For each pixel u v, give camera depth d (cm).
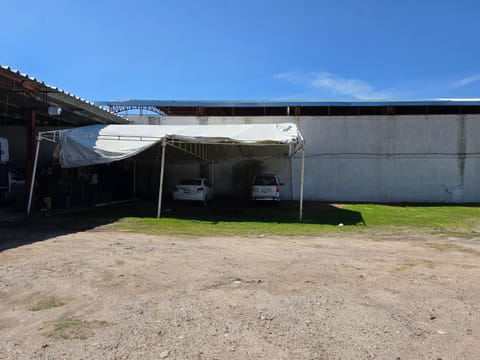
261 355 327
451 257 745
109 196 1862
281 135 1310
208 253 741
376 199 2097
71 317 404
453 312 441
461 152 2078
